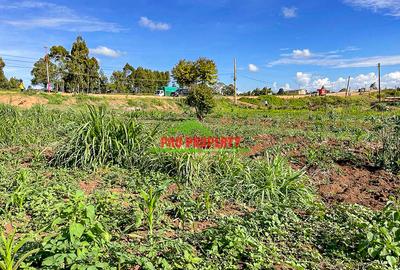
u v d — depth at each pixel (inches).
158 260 147.5
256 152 412.5
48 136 453.1
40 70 2162.9
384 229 166.7
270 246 175.2
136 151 311.7
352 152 380.8
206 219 211.2
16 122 508.4
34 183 251.9
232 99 2018.9
